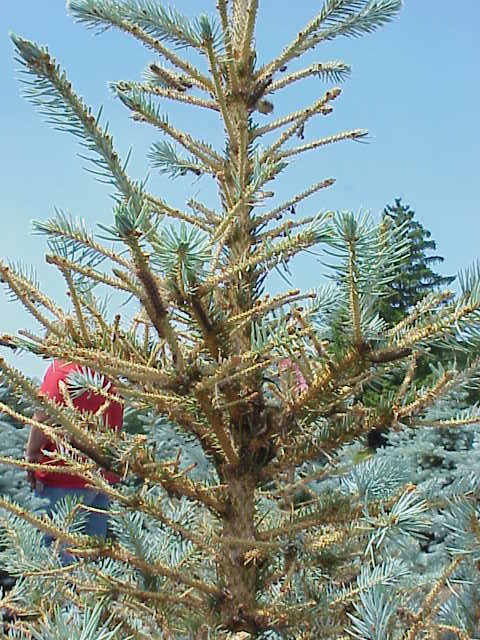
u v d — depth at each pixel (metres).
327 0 2.11
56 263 1.45
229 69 1.98
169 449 2.77
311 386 1.52
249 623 1.58
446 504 1.60
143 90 2.12
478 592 1.58
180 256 1.28
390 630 1.41
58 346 1.40
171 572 1.62
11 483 4.48
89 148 1.36
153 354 1.49
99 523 2.97
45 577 1.71
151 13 2.11
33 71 1.27
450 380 1.46
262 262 1.69
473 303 1.32
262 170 1.50
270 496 1.93
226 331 1.48
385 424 1.53
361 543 1.69
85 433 1.55
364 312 1.41
